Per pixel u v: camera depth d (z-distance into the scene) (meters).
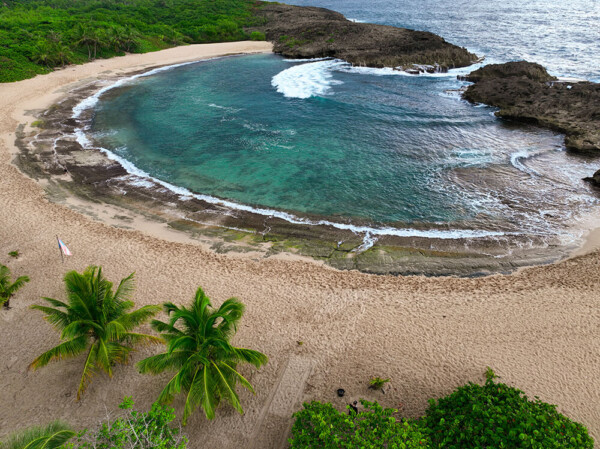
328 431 13.74
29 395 17.44
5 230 28.47
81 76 67.62
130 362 18.88
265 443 15.78
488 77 63.62
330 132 46.69
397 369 18.70
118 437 12.63
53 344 19.80
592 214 30.83
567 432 13.60
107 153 41.50
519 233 28.97
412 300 22.78
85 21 86.06
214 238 28.66
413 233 29.38
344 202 33.28
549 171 37.31
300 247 27.81
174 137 45.62
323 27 93.12
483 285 23.95
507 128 47.34
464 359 19.16
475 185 35.31
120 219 30.58
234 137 45.56
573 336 20.25
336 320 21.39
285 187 35.53
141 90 62.47
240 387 17.95
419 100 57.56
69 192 33.91
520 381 18.00
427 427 15.13
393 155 41.06
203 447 15.60
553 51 84.75
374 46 81.44
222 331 16.25
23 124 47.53
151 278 24.22
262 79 68.94
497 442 13.51
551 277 24.41
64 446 12.09
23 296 22.66
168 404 15.76
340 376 18.41
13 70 62.78
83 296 16.75
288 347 19.83
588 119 45.22
